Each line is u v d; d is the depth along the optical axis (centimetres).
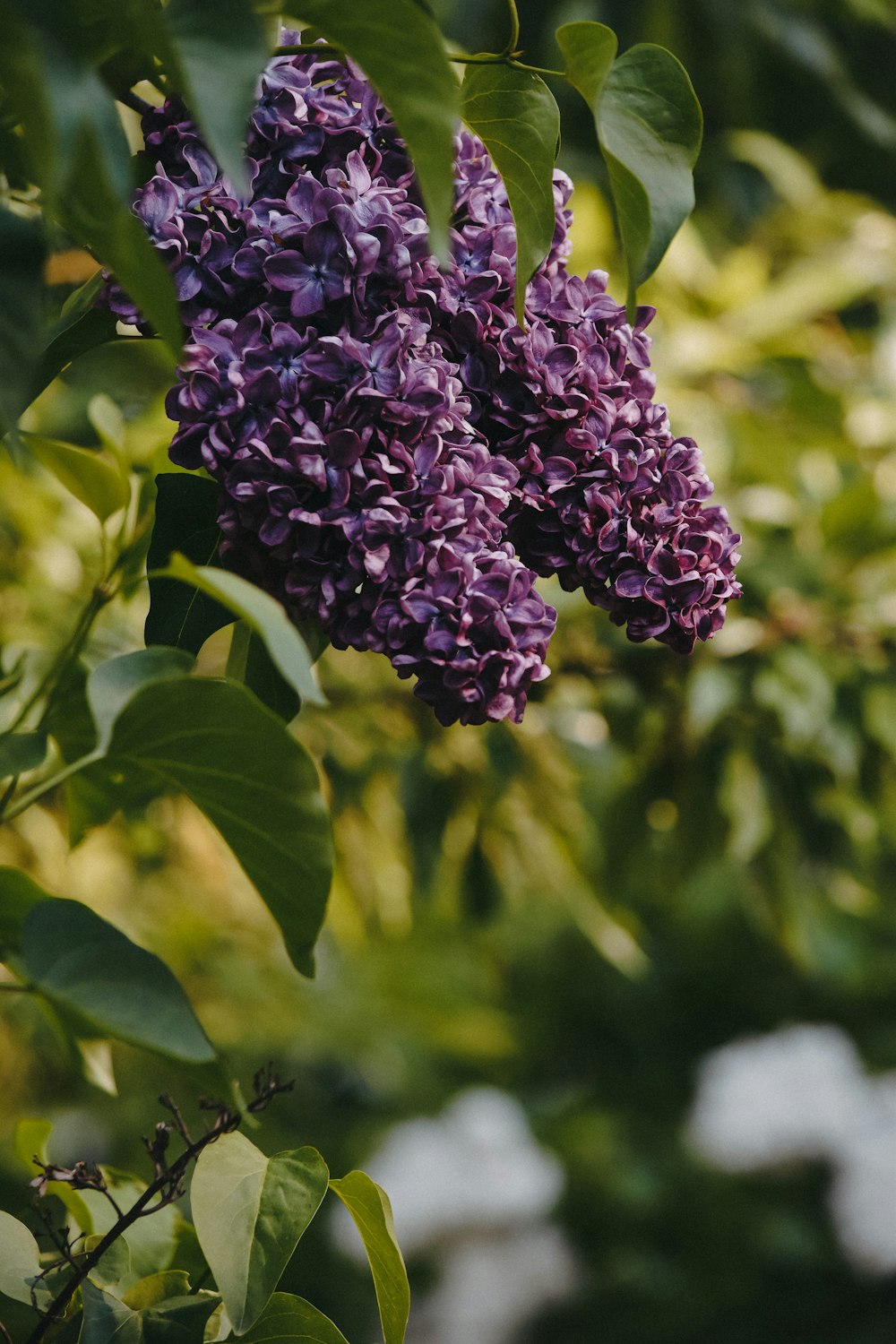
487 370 91
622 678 177
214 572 84
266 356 87
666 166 91
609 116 91
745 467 186
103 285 90
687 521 91
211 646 179
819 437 193
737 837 179
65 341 92
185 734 85
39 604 169
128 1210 102
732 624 174
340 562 88
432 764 186
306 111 89
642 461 91
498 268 91
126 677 87
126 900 204
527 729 184
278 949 244
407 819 188
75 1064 105
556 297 92
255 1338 94
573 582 92
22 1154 105
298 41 93
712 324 197
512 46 91
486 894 197
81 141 80
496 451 91
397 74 85
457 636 87
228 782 86
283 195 89
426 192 85
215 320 88
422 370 87
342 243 87
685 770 185
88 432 171
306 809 86
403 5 84
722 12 272
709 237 276
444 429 88
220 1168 94
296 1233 92
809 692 167
